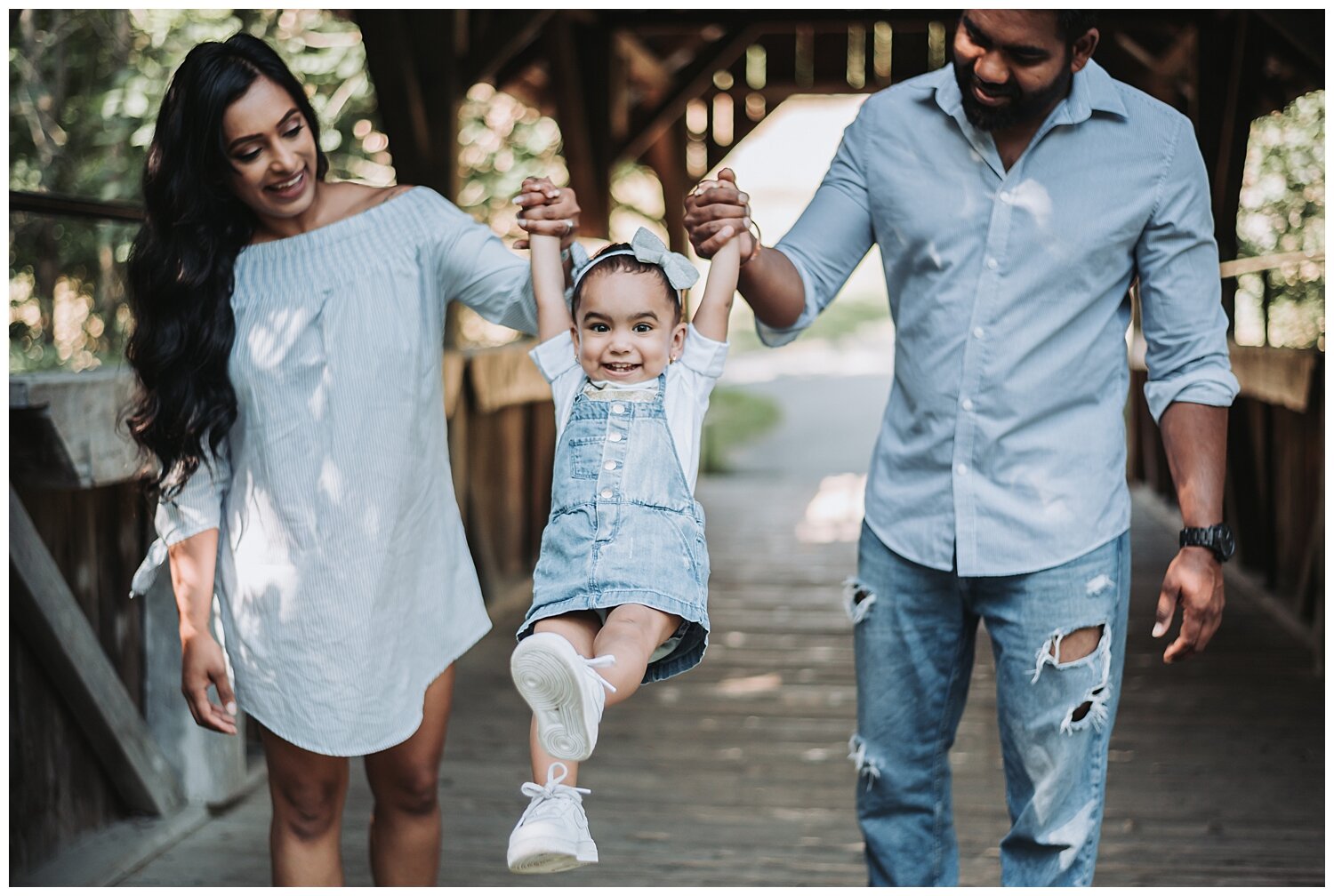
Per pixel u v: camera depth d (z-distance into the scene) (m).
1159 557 7.11
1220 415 2.17
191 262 2.14
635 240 2.09
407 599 2.27
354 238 2.20
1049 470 2.18
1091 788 2.22
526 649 1.71
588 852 1.86
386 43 5.70
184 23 7.99
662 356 2.09
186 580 2.23
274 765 2.31
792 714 4.53
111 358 7.59
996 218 2.15
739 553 7.76
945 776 2.42
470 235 2.27
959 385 2.20
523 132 10.17
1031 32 1.99
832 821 3.54
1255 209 8.66
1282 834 3.40
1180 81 8.96
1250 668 4.93
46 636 3.07
